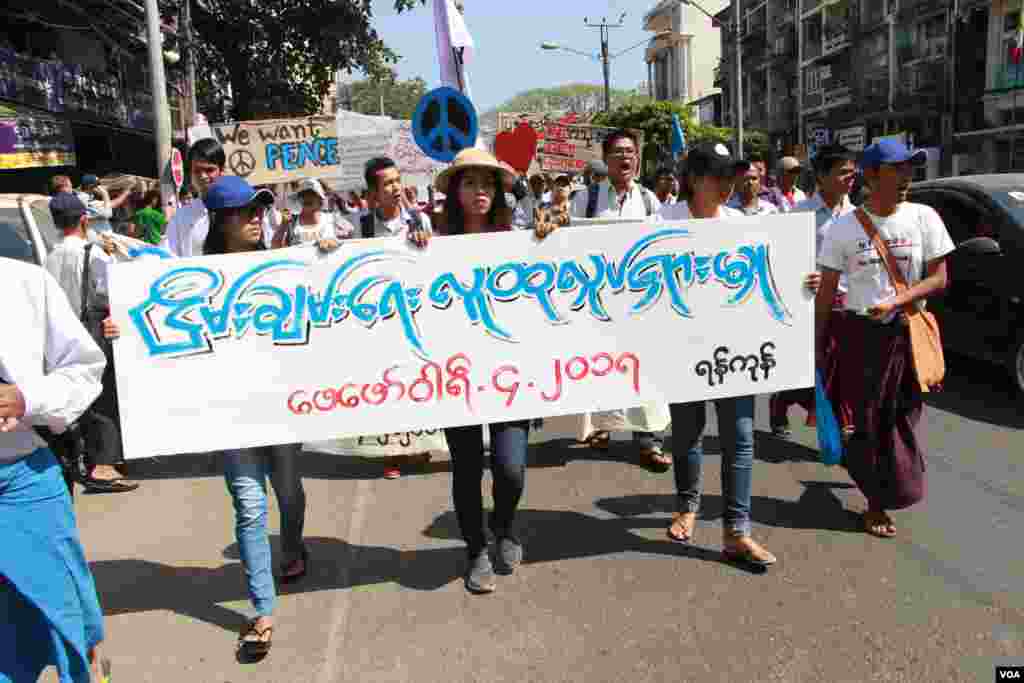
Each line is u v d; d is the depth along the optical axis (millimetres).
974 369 7488
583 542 4141
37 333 2373
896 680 2867
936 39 29016
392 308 3510
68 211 4664
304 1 20547
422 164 10547
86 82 17859
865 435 3986
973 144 26844
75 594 2553
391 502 4840
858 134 34906
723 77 53375
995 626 3182
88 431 4070
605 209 5352
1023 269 6223
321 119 9898
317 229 6305
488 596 3615
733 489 3779
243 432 3400
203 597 3719
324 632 3375
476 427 3643
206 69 21266
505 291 3594
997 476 4820
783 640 3148
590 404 3717
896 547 3930
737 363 3824
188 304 3340
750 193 5738
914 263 3928
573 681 2943
